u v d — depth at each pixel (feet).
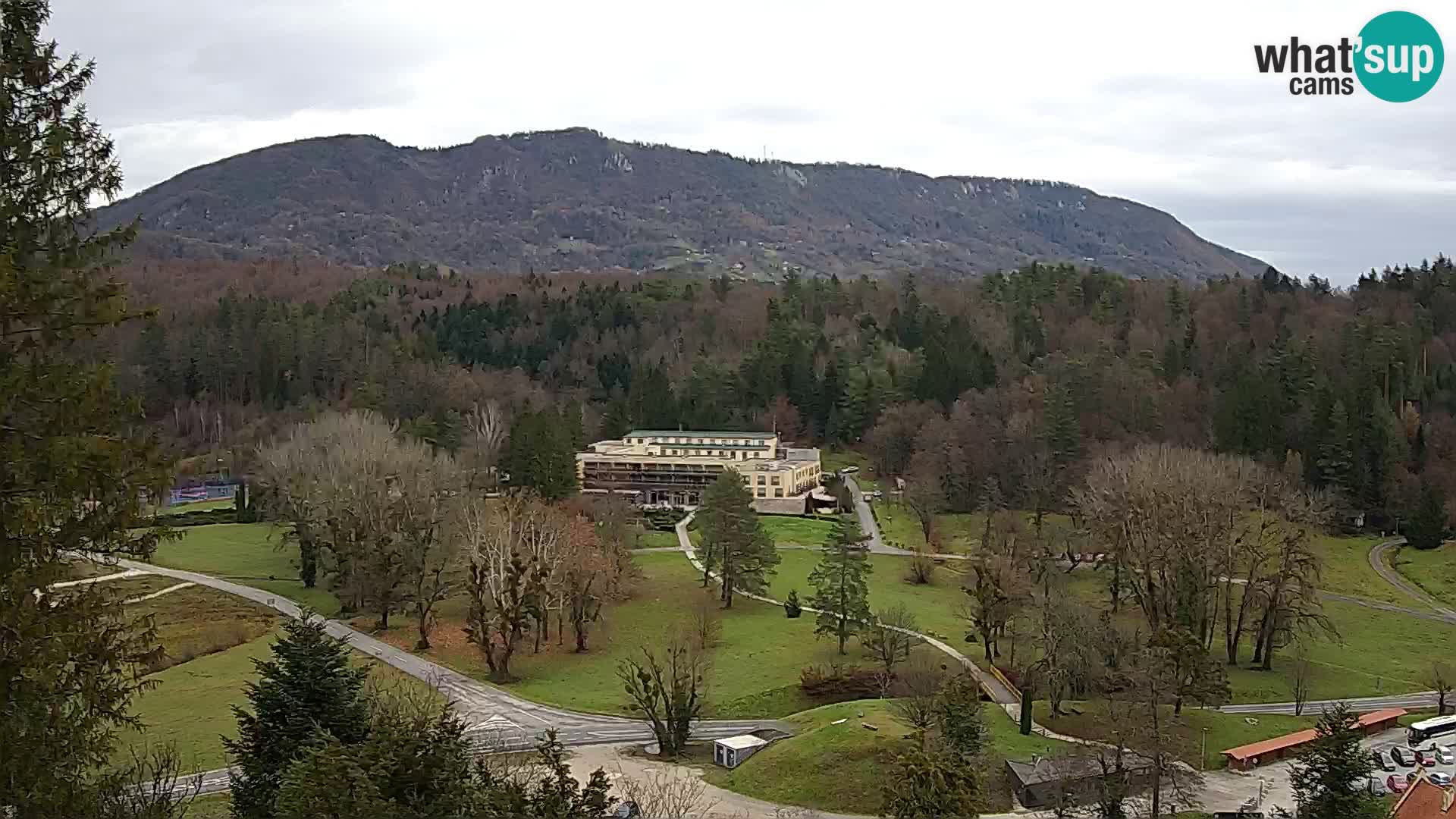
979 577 309.63
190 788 197.98
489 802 124.36
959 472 506.48
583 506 430.61
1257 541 381.60
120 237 93.76
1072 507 449.48
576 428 563.48
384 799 119.44
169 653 297.74
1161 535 327.06
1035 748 236.22
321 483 362.12
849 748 221.66
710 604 367.66
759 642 324.60
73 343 91.20
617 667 305.73
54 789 86.12
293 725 160.45
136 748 223.51
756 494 537.24
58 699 87.35
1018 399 543.80
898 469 569.23
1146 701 221.25
